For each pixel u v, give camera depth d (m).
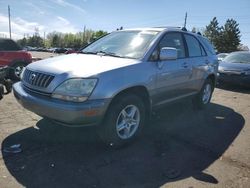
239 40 76.31
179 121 5.67
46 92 3.76
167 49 4.46
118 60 4.27
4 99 6.69
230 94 9.31
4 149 3.95
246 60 11.08
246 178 3.52
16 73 9.80
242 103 7.84
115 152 4.05
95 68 3.83
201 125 5.51
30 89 4.03
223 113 6.55
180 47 5.48
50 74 3.80
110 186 3.20
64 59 4.40
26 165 3.56
